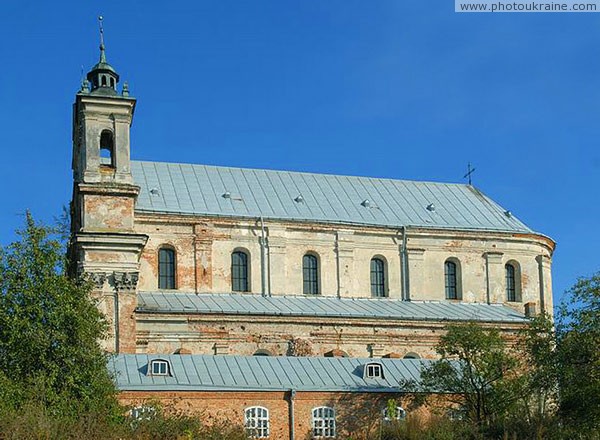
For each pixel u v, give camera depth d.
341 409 49.00
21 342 44.59
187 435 40.41
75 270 56.62
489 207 72.12
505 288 68.00
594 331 47.09
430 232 66.88
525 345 52.12
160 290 60.41
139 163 66.62
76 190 58.56
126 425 40.72
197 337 56.88
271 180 68.69
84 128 57.62
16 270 46.47
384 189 71.44
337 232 64.81
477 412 49.69
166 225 61.38
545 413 47.47
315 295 63.69
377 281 65.56
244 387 48.22
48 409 40.44
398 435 44.97
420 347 60.97
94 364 45.28
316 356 56.53
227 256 62.16
